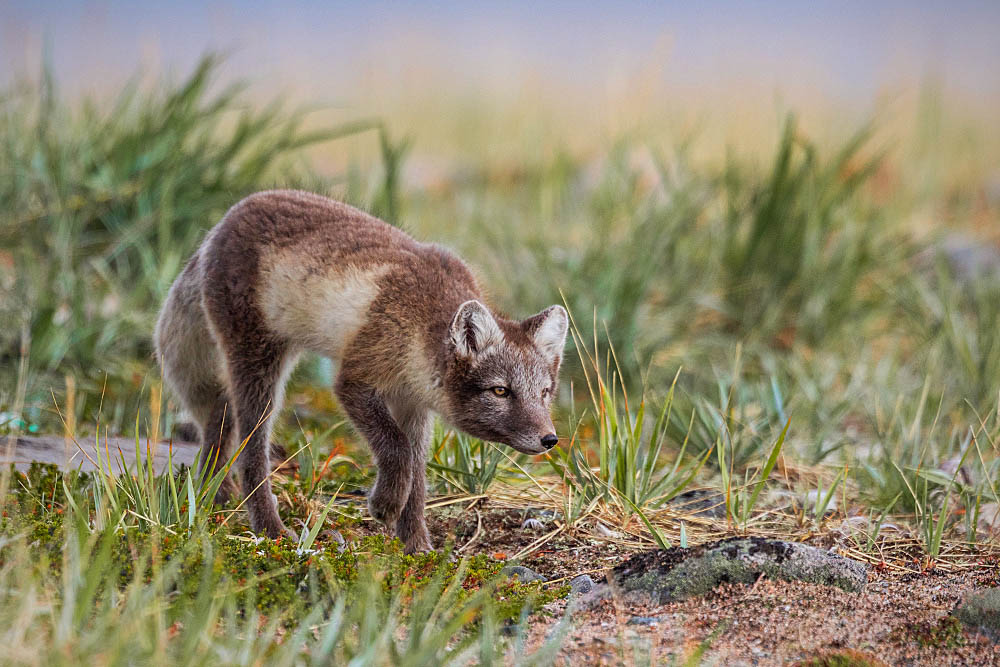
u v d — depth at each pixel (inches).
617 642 240.2
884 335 561.6
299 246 329.4
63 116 566.3
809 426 441.1
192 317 349.4
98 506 273.0
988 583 287.1
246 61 968.3
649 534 332.5
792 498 366.0
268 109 626.5
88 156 540.1
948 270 605.3
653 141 695.1
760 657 236.7
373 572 249.8
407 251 335.3
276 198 344.5
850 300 553.0
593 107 1024.9
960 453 405.4
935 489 369.7
